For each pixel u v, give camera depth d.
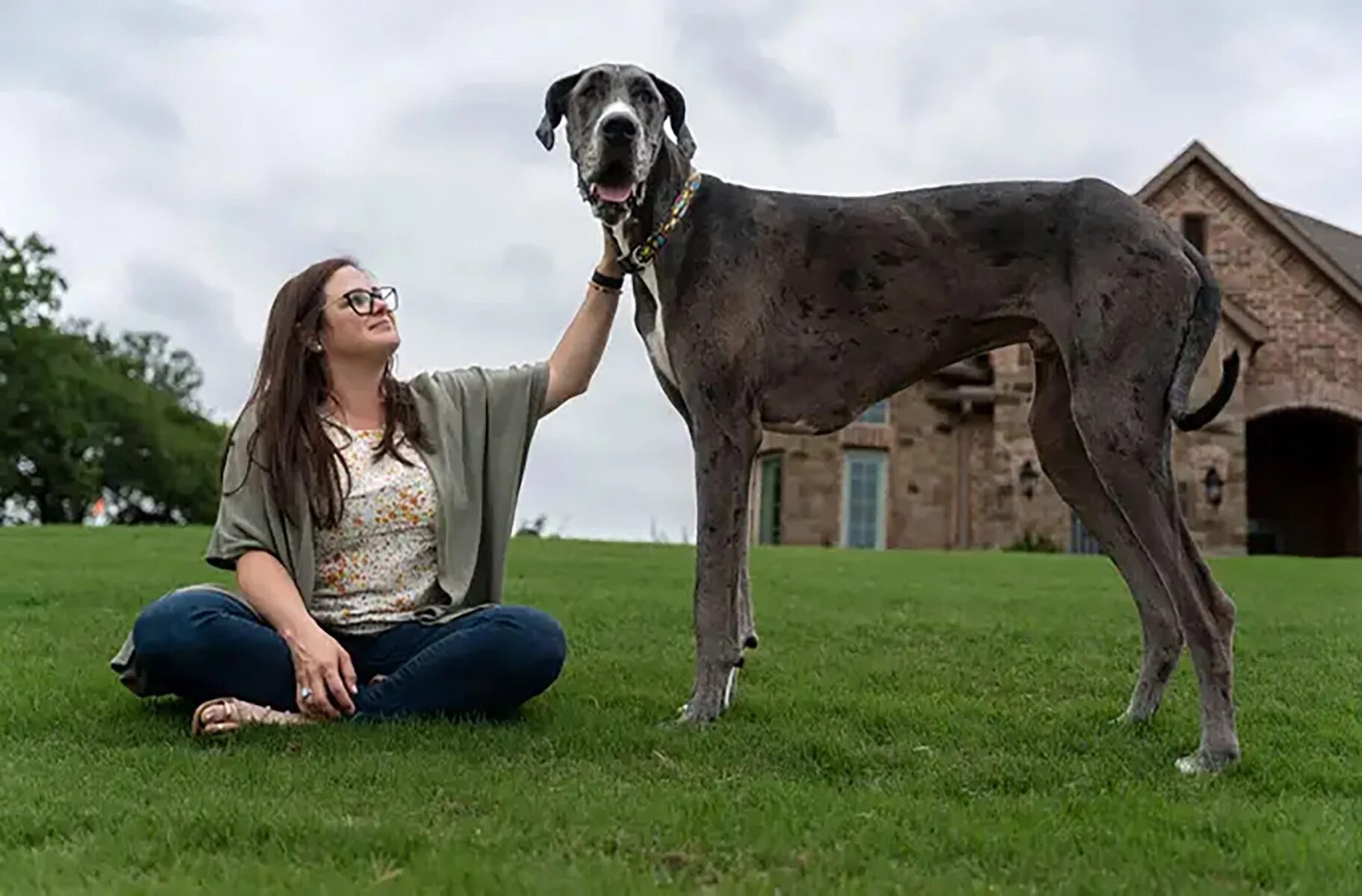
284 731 3.96
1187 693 5.28
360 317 4.34
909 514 25.39
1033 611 8.60
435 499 4.39
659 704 4.77
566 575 10.92
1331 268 24.33
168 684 4.18
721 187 4.54
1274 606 9.41
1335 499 27.75
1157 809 3.26
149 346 78.19
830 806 3.22
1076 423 4.07
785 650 6.40
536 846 2.82
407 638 4.34
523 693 4.32
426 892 2.47
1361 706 4.97
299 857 2.72
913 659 6.13
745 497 4.46
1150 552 3.92
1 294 46.00
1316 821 3.16
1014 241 4.27
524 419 4.60
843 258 4.41
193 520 57.34
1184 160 24.53
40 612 7.20
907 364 4.45
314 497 4.22
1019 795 3.48
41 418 47.31
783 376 4.47
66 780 3.35
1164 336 3.98
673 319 4.44
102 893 2.44
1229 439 23.98
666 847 2.84
